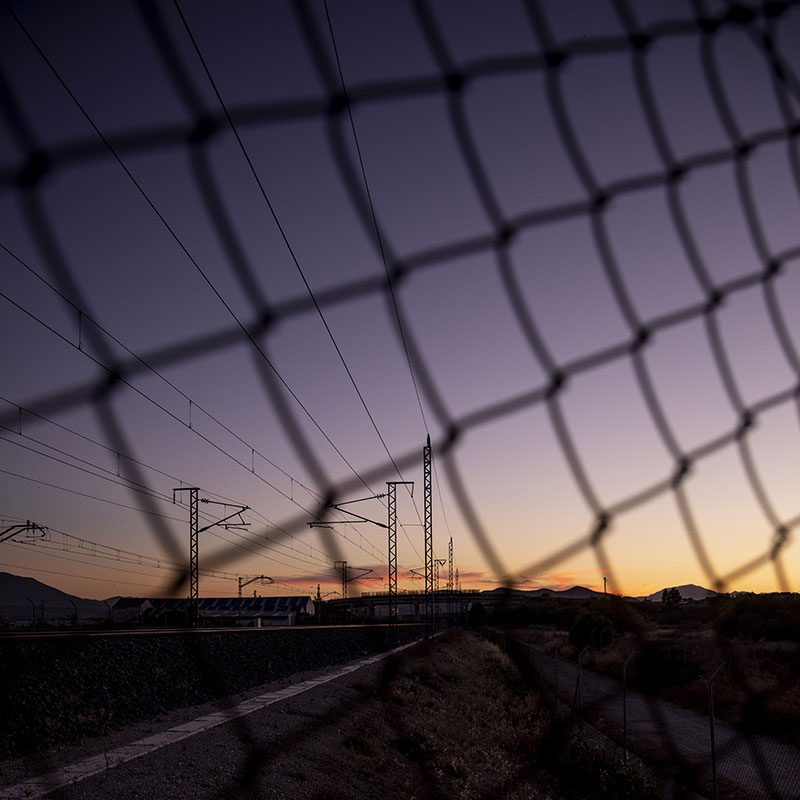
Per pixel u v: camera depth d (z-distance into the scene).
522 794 11.73
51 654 13.87
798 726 16.66
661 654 24.61
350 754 11.98
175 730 13.08
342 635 35.97
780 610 23.80
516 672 30.33
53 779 9.07
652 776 13.70
